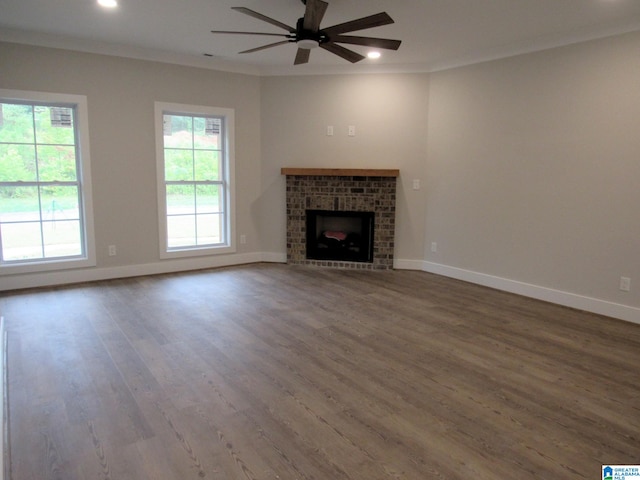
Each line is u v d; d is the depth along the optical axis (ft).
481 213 16.72
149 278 17.21
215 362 9.86
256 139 19.66
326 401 8.27
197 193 18.88
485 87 16.16
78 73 15.40
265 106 19.49
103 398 8.25
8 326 11.85
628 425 7.61
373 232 19.17
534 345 11.07
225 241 19.79
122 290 15.44
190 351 10.42
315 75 18.92
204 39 15.08
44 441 6.92
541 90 14.48
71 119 15.80
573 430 7.45
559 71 13.96
